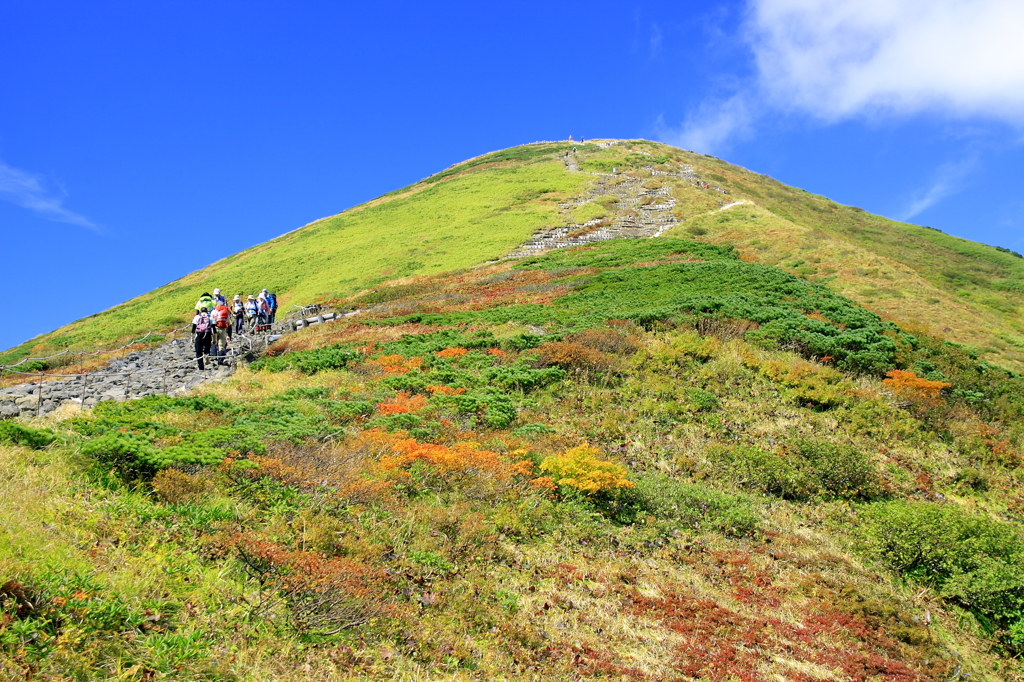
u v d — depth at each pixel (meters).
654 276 34.62
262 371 21.53
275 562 8.52
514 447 15.03
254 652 6.98
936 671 9.68
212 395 16.78
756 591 11.20
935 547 12.06
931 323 28.62
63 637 6.18
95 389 19.19
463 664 7.86
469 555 10.30
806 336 23.47
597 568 10.95
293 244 65.50
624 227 54.69
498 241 53.06
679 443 17.02
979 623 11.16
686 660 8.87
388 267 50.72
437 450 13.13
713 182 73.75
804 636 10.05
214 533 9.01
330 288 47.94
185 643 6.62
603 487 13.04
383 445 13.63
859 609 10.88
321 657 7.25
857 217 76.12
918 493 15.73
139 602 7.13
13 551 7.22
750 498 14.54
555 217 58.97
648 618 9.77
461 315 29.28
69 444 10.80
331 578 8.35
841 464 15.38
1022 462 17.52
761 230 47.78
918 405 19.45
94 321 50.12
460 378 20.31
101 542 8.26
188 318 47.28
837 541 13.34
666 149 91.94
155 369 23.17
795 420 18.67
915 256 61.81
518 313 28.88
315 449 12.77
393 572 9.30
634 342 22.88
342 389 18.80
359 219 69.94
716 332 24.38
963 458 17.59
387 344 24.78
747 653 9.34
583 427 17.41
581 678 8.08
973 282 53.94
